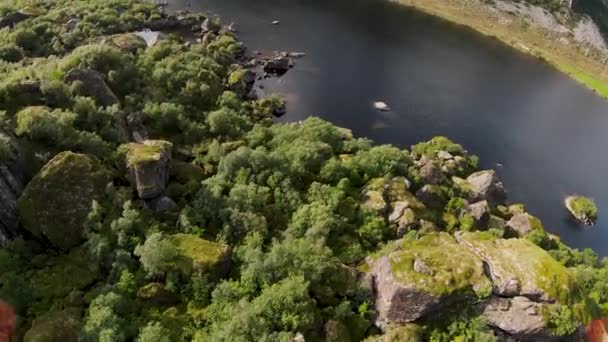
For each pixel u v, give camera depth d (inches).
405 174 3002.0
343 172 2866.6
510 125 4222.4
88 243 2121.1
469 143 3924.7
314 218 2445.9
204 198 2444.6
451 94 4510.3
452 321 1942.7
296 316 1873.8
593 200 3558.1
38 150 2402.8
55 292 1974.7
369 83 4478.3
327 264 2112.5
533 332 1897.1
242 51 4623.5
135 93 3319.4
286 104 4057.6
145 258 2010.3
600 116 4655.5
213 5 5516.7
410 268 1983.3
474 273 1971.0
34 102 2733.8
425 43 5403.5
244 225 2326.5
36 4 4758.9
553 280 1966.0
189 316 1940.2
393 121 4040.4
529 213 3371.1
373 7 5999.0
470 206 2866.6
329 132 3250.5
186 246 2122.3
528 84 4977.9
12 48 3757.4
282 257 2091.5
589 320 1969.7
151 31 4680.1
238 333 1812.3
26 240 2161.7
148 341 1759.4
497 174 3666.3
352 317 2003.0
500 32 5905.5
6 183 2169.0
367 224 2522.1
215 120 3243.1
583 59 5792.3
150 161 2375.7
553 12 6742.1
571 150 4055.1
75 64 3270.2
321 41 5059.1
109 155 2522.1
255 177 2669.8
